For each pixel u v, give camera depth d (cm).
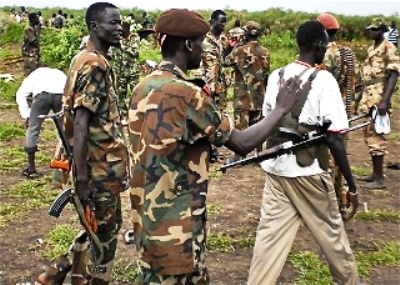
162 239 251
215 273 438
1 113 1045
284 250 355
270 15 2736
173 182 250
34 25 1537
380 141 656
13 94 1238
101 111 345
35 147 664
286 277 434
